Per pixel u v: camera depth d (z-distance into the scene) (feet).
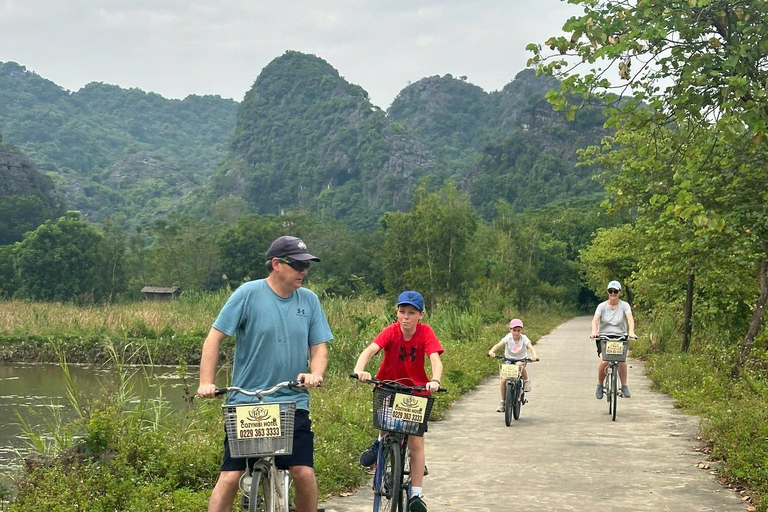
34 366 106.83
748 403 39.83
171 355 109.60
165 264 286.25
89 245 264.11
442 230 125.39
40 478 24.56
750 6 28.76
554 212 320.09
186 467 26.07
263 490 14.60
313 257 15.52
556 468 29.73
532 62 30.14
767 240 46.88
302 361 15.61
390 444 20.43
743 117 27.43
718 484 26.89
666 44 29.60
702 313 68.74
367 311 102.42
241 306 15.38
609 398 43.32
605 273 153.38
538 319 172.96
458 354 69.77
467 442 35.76
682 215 29.17
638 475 28.40
